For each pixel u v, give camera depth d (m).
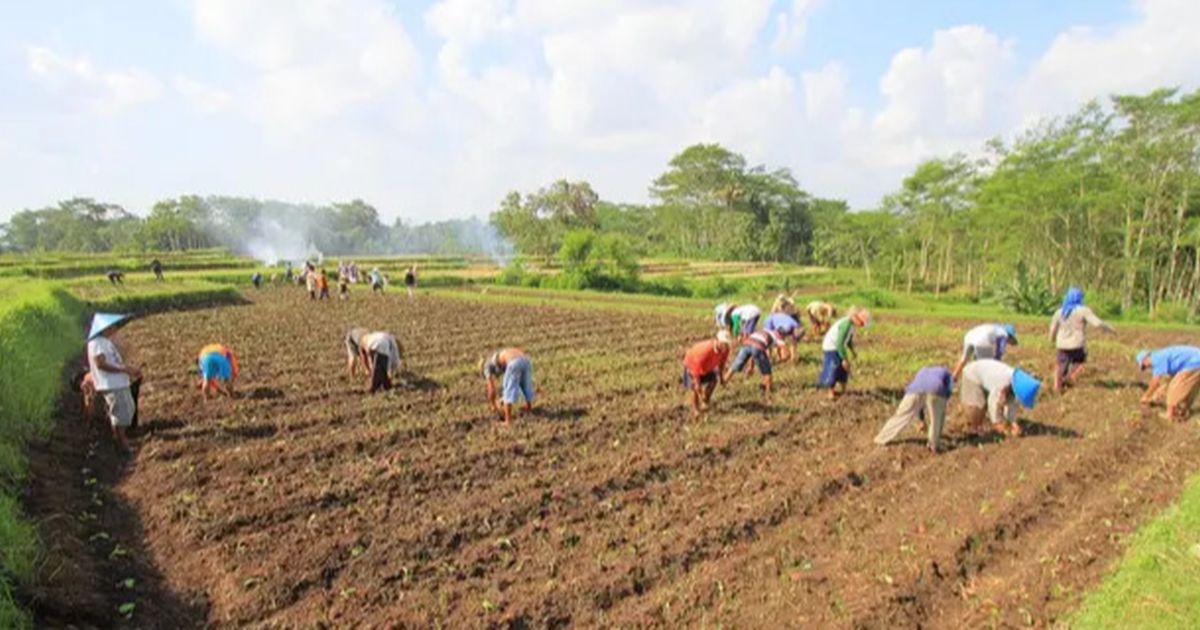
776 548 6.70
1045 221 40.31
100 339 9.37
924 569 6.12
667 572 6.30
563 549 6.76
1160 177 35.72
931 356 16.09
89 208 120.81
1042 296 29.89
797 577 6.09
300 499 7.80
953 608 5.64
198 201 118.25
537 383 13.62
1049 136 44.91
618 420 10.80
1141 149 35.59
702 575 6.23
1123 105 35.84
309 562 6.45
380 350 12.72
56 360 13.73
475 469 8.80
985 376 9.66
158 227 95.56
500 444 9.72
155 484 8.27
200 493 8.01
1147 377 13.45
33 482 7.85
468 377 14.25
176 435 10.10
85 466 8.93
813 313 17.59
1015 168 46.34
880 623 5.39
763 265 79.62
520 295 37.81
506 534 7.11
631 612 5.68
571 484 8.25
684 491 8.09
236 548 6.71
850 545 6.71
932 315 25.62
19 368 10.34
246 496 7.92
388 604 5.84
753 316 15.46
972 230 52.06
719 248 103.19
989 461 8.78
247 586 6.05
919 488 8.02
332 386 13.34
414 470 8.70
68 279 41.50
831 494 7.95
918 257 63.12
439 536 7.00
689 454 9.22
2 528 5.89
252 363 15.71
